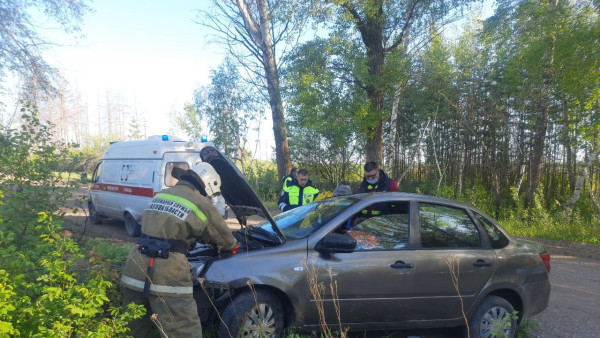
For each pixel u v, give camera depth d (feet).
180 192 11.29
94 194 39.09
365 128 55.06
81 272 14.05
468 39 70.33
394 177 92.27
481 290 15.06
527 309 15.90
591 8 45.85
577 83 46.57
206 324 13.66
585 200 59.67
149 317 11.49
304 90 53.01
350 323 13.93
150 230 10.84
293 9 55.36
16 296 9.50
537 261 16.35
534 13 48.73
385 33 59.52
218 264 12.83
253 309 12.78
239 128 76.33
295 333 13.33
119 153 36.68
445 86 61.36
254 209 14.48
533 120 66.13
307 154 79.10
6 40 33.94
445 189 66.64
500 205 62.44
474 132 70.79
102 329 9.27
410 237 14.82
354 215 14.75
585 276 28.35
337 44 54.13
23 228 13.92
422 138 79.25
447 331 17.20
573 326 18.43
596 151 52.31
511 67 56.34
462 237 15.52
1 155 16.37
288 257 13.37
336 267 13.61
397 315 14.32
